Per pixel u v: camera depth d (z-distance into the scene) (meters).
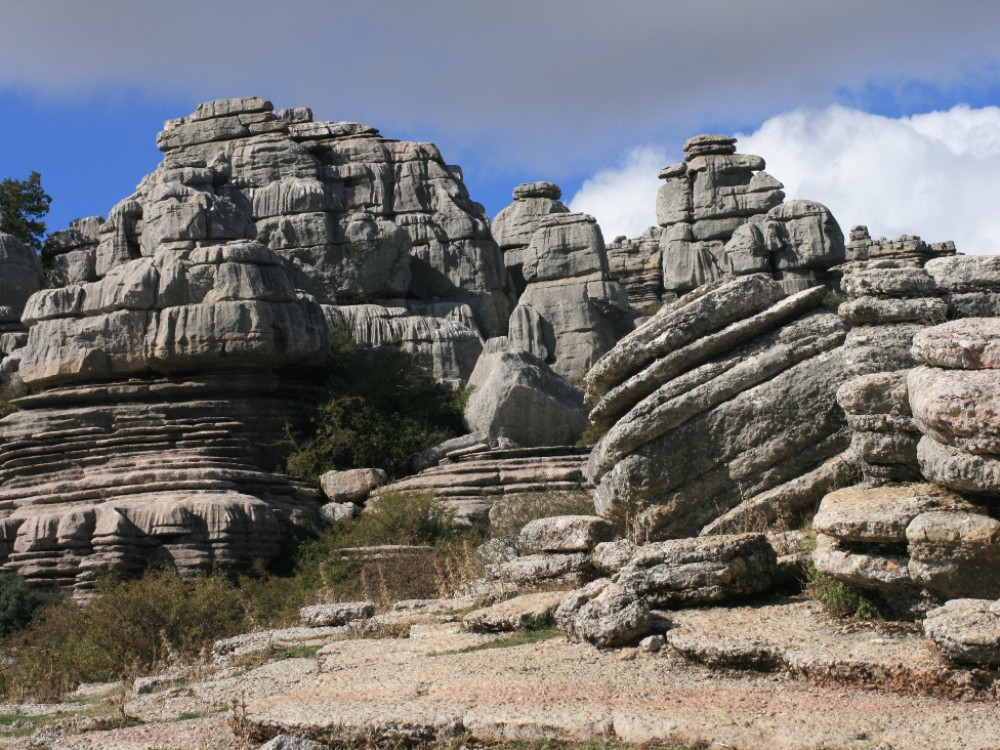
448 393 36.75
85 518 27.19
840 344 15.02
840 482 14.59
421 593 19.80
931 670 8.90
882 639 9.79
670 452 14.96
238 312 31.91
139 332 32.09
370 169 48.88
